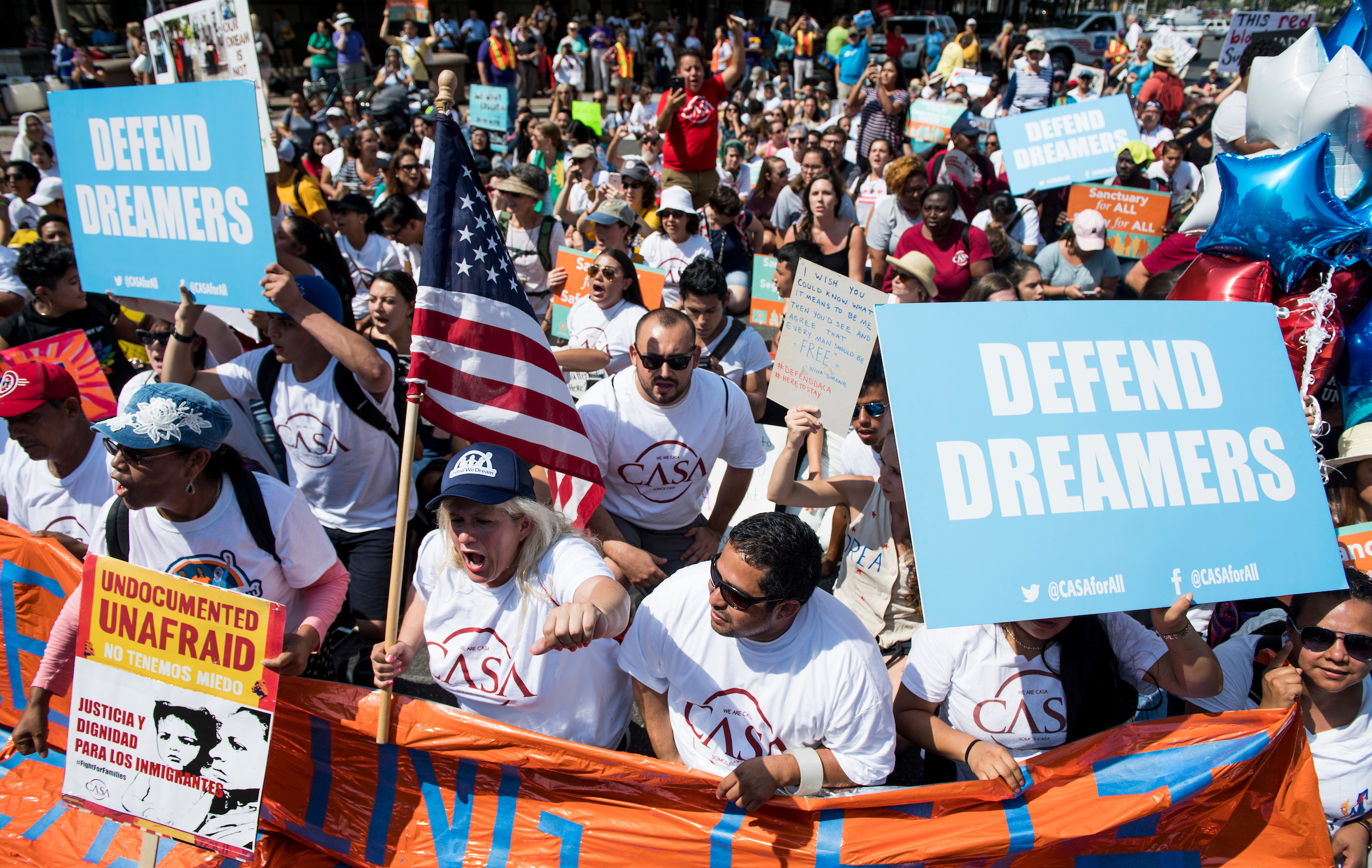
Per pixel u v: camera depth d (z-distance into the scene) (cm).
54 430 320
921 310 239
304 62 2439
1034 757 259
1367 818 296
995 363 241
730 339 527
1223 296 388
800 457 504
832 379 435
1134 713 283
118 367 520
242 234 327
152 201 340
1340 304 379
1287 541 249
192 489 272
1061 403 242
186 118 322
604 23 2548
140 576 268
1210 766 255
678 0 3134
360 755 279
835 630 251
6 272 598
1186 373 253
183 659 267
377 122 1343
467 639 266
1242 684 306
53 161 1008
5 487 346
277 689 260
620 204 677
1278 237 374
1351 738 291
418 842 277
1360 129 393
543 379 309
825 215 769
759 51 2523
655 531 418
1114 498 241
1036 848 253
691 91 892
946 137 1148
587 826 263
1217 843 265
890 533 343
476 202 297
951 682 277
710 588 243
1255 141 457
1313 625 270
